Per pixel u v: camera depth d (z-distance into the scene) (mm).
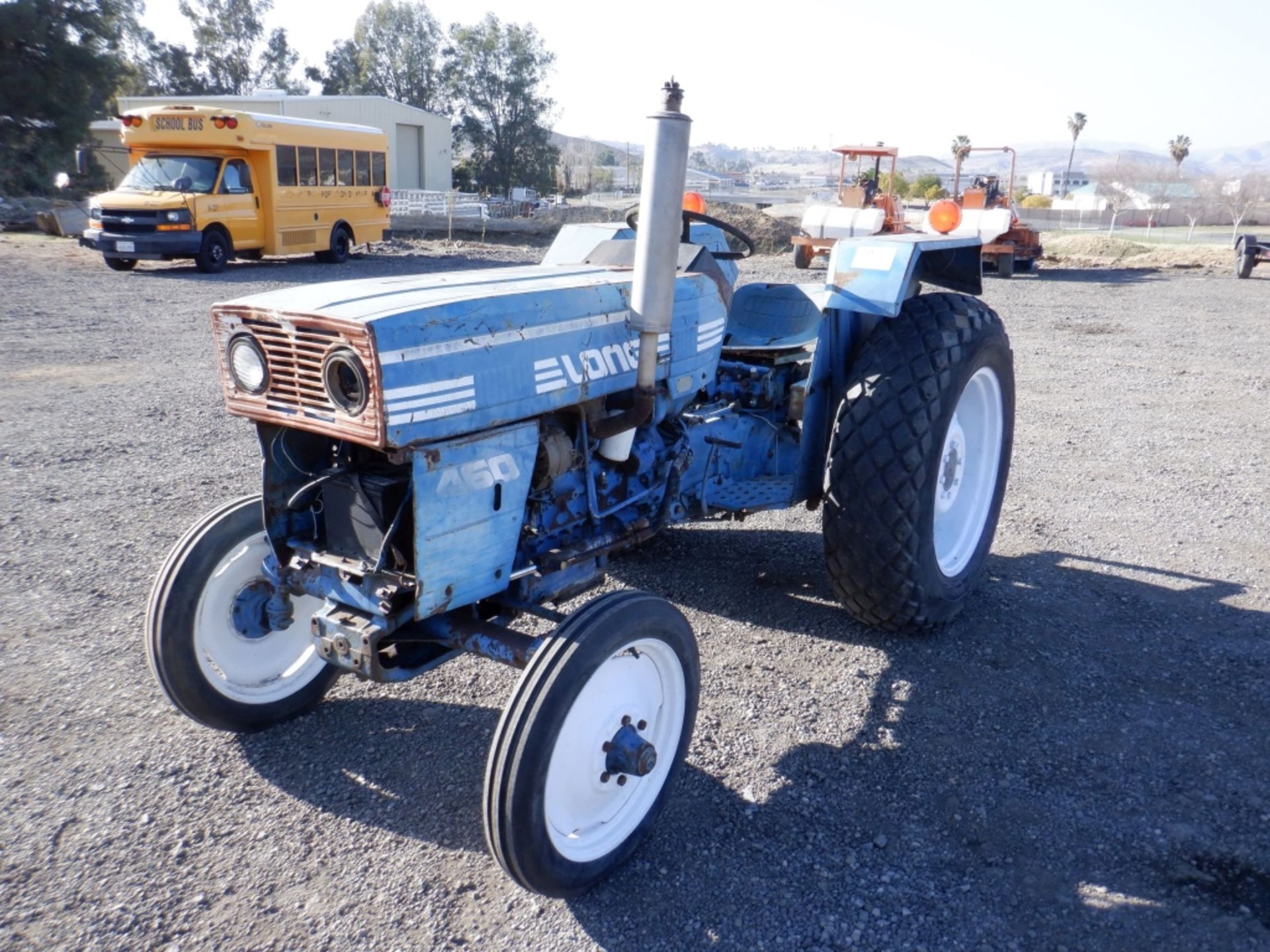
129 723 3197
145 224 15312
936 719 3283
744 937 2340
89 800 2797
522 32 56375
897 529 3521
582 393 2701
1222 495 5703
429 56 61000
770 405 4148
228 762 3006
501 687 3471
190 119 16219
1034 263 20422
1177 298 15727
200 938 2301
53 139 32406
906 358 3543
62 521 4953
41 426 6770
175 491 5445
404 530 2521
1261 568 4613
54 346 9664
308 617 3256
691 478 3682
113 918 2354
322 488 2619
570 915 2406
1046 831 2723
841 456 3557
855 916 2406
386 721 3246
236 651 3076
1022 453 6566
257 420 2543
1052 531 5094
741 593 4277
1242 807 2832
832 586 3783
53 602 4039
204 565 2930
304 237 17828
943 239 3967
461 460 2410
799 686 3482
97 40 33812
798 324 4219
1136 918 2406
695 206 4172
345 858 2590
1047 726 3246
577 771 2436
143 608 4004
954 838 2693
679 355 3107
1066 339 11445
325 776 2941
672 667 2672
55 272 15367
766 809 2811
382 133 19938
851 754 3078
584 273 3045
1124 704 3387
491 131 57938
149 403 7488
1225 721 3295
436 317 2314
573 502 2924
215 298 13039
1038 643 3830
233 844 2631
